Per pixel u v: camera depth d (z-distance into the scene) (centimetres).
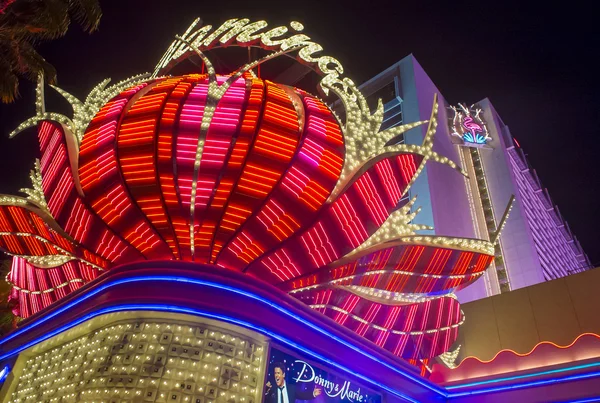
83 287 1697
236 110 1869
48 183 1936
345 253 1844
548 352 2200
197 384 1438
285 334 1599
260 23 2439
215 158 1739
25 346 1927
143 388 1396
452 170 6994
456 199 6500
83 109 2044
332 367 1769
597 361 2022
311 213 1762
